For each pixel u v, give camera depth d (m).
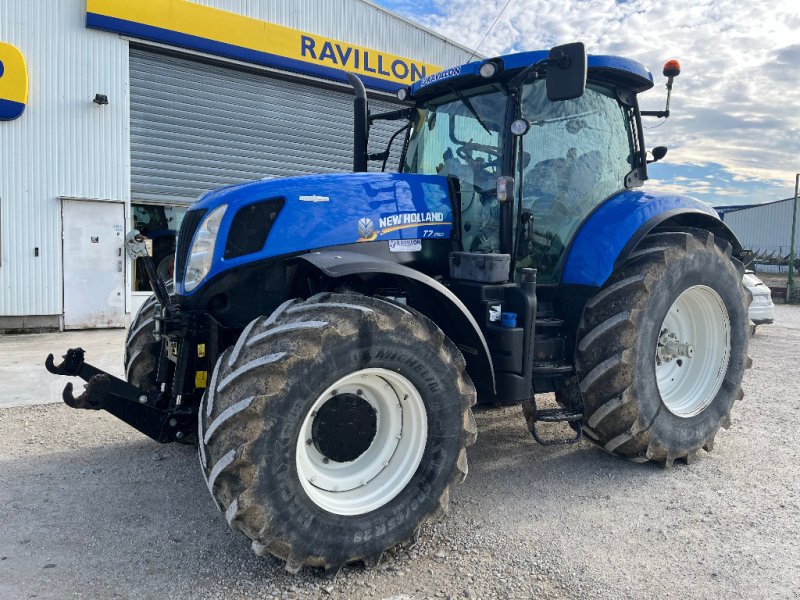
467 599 2.34
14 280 8.97
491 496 3.31
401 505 2.64
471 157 3.69
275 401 2.29
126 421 2.83
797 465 3.78
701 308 4.06
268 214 2.91
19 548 2.71
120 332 9.29
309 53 11.09
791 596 2.36
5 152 8.77
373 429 2.69
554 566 2.58
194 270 2.92
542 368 3.44
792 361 7.19
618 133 4.08
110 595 2.35
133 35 9.42
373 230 3.14
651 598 2.35
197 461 3.80
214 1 10.05
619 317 3.40
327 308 2.47
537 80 3.58
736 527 2.95
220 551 2.70
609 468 3.73
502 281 3.28
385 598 2.35
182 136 10.16
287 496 2.34
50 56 8.95
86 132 9.27
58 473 3.59
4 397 5.21
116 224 9.60
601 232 3.62
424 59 12.77
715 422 3.90
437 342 2.69
